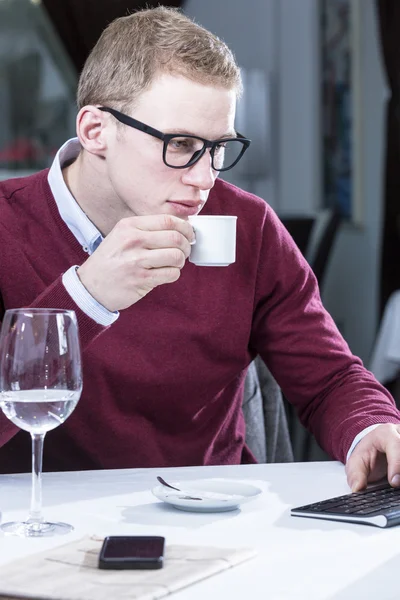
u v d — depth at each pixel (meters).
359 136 6.07
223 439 1.87
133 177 1.53
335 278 5.87
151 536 0.98
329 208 5.89
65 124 5.31
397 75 5.70
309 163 5.85
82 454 1.73
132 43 1.52
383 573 0.92
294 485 1.37
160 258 1.31
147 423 1.75
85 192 1.68
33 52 5.21
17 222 1.73
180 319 1.75
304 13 5.82
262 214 1.89
